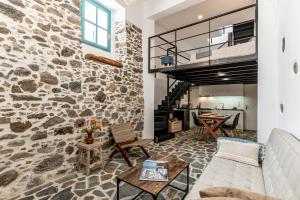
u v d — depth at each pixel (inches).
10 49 82.5
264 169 68.8
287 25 78.0
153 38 195.3
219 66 148.2
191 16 224.4
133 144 128.6
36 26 92.5
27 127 88.4
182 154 142.1
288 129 75.4
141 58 181.0
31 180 89.3
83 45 132.1
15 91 84.0
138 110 175.6
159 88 246.2
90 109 124.0
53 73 100.3
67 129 107.7
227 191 38.9
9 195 81.1
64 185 91.6
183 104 305.6
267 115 104.3
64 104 106.2
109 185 91.3
